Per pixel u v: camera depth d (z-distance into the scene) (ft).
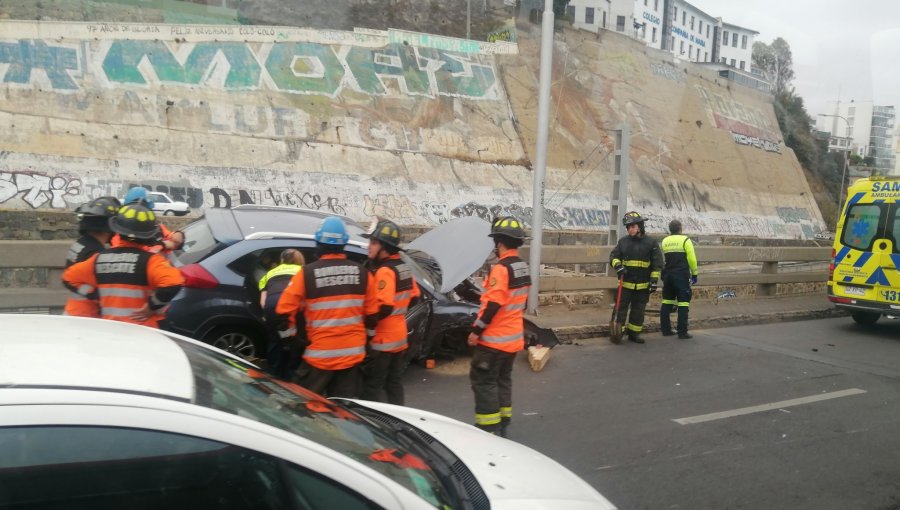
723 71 172.14
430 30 121.29
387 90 106.01
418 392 22.58
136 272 14.61
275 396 8.14
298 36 102.78
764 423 20.33
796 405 22.34
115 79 85.81
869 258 36.96
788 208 149.38
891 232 36.14
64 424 5.81
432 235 22.08
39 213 60.29
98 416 5.93
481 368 16.99
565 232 84.84
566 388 23.65
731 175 142.00
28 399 5.81
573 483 9.20
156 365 7.23
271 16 104.78
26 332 7.75
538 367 25.79
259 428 6.54
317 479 6.49
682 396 23.04
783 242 130.82
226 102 91.91
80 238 17.15
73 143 78.89
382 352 16.35
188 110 88.53
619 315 31.12
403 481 7.29
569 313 36.40
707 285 42.93
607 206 113.91
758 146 156.97
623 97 133.80
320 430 7.63
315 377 14.53
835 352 31.55
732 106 158.92
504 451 9.84
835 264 38.73
